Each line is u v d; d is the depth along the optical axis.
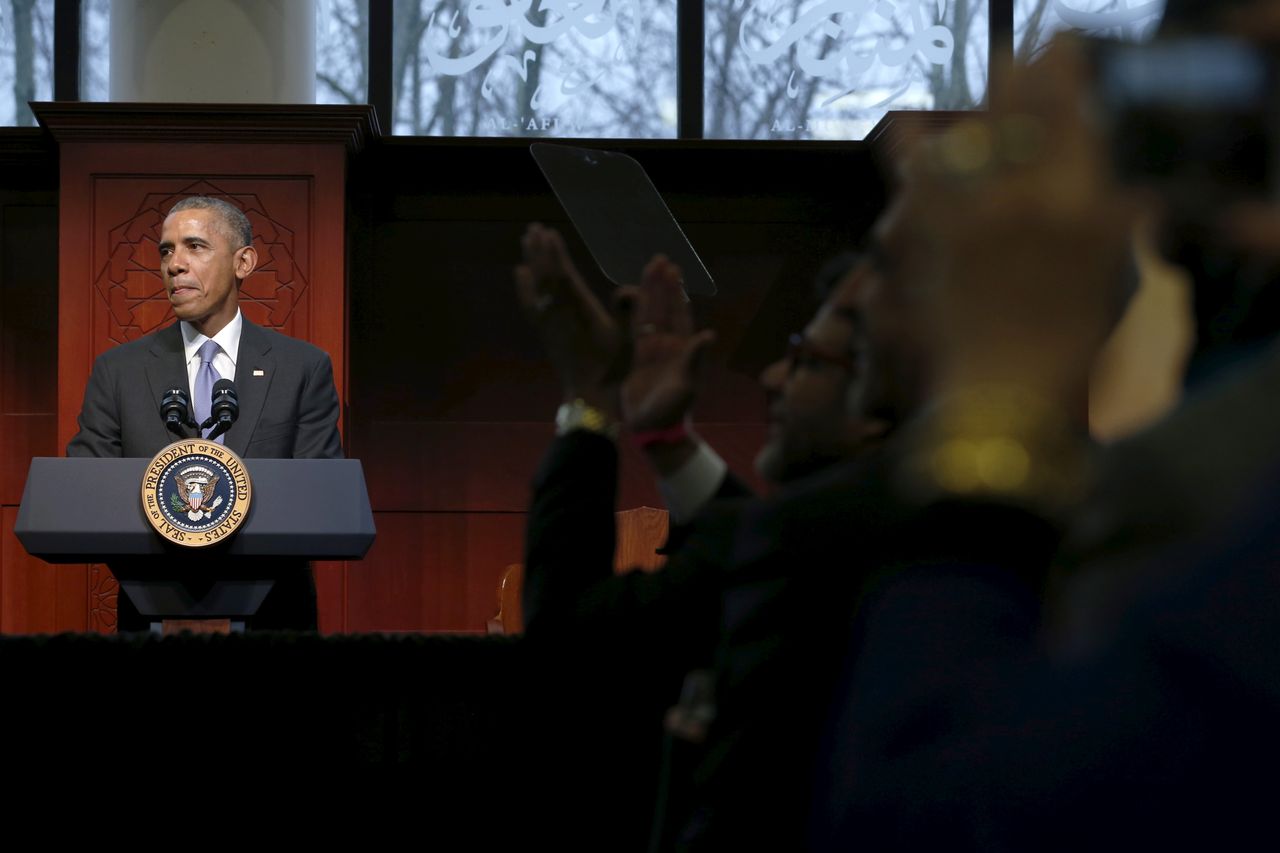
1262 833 0.52
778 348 10.53
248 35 9.86
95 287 9.58
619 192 3.51
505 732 2.89
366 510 4.64
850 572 0.85
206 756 2.96
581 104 10.98
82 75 10.83
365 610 10.30
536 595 1.68
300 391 6.60
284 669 2.97
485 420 10.47
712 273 10.55
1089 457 0.64
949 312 0.65
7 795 2.93
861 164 10.51
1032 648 0.64
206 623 4.68
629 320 1.70
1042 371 0.64
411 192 10.49
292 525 4.52
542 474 1.72
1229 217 0.58
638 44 11.04
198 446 4.48
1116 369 0.67
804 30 11.08
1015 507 0.65
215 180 9.65
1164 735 0.54
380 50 10.91
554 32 11.00
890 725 0.65
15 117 10.76
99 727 2.95
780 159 10.53
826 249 10.61
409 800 2.91
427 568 10.36
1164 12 0.62
